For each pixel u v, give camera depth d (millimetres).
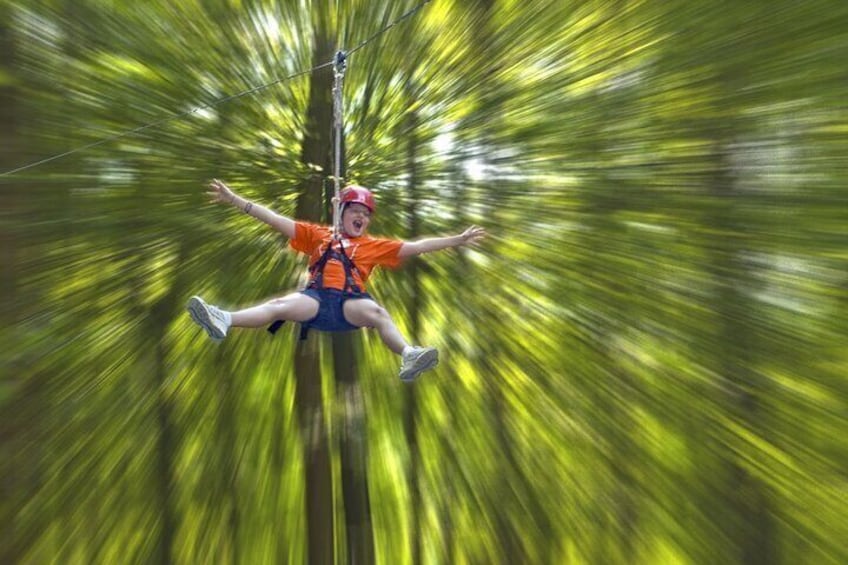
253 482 10680
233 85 9414
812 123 7289
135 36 9141
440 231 9711
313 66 9453
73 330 9609
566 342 9344
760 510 8250
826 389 7758
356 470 9805
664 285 8516
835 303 7570
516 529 10055
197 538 10609
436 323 10273
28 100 8859
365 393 10766
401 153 9539
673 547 8773
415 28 9570
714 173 8031
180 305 9961
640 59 8336
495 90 9289
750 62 7473
